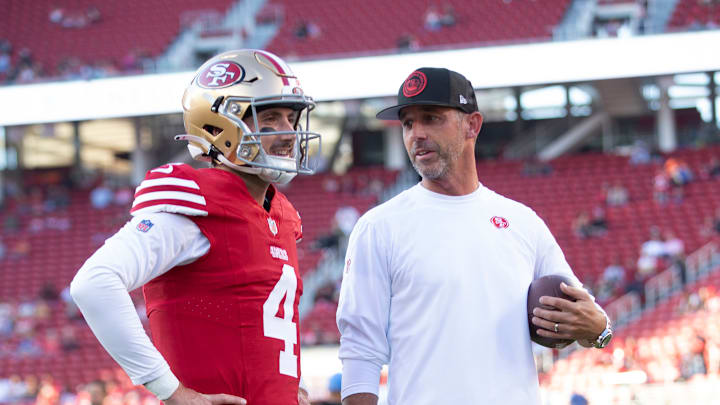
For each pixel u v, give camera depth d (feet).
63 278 203.92
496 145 240.32
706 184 201.57
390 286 34.58
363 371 33.76
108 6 261.85
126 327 26.68
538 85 216.54
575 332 32.78
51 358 169.68
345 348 34.37
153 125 242.78
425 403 32.86
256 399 29.45
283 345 30.66
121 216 224.53
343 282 35.50
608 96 225.56
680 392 125.18
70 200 234.79
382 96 205.87
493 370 32.96
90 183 246.27
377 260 34.50
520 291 34.17
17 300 197.36
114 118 214.90
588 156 222.28
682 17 217.97
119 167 256.52
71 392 157.99
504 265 34.17
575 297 32.86
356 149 244.01
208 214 29.04
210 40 242.37
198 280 29.35
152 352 27.22
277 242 31.50
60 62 241.35
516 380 33.27
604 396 125.80
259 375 29.63
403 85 34.60
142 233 27.73
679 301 156.87
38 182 253.44
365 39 238.89
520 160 225.15
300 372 31.53
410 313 33.81
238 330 29.48
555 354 143.64
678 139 233.35
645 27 203.41
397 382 33.86
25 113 216.13
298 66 208.54
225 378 29.12
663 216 192.65
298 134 31.48
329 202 216.74
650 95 229.45
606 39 198.39
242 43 242.58
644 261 171.12
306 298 179.32
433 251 33.91
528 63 200.44
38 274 205.87
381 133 242.17
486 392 32.68
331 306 172.14
